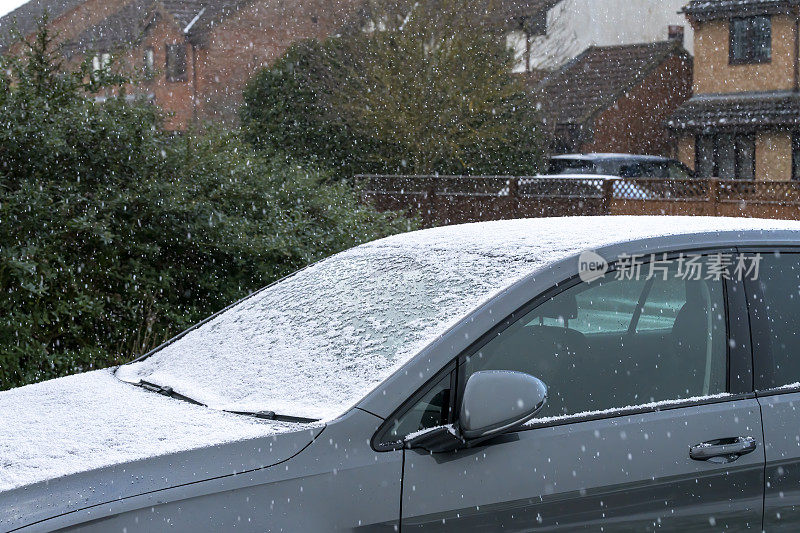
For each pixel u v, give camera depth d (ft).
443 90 84.89
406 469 9.40
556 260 10.91
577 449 10.07
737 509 10.68
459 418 9.53
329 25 130.93
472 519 9.52
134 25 140.15
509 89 87.56
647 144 117.50
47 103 24.35
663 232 11.71
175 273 24.34
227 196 26.71
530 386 9.42
